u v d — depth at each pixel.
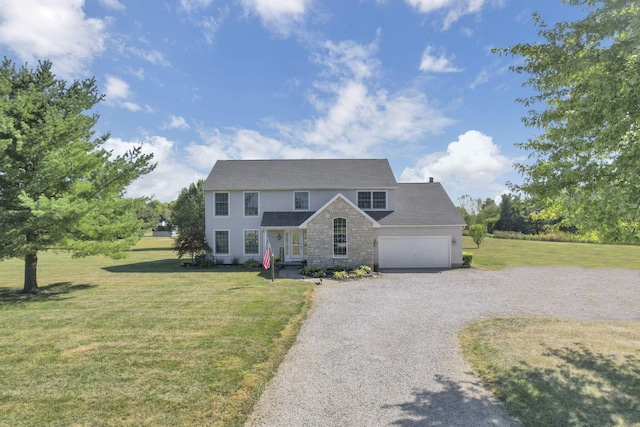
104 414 4.80
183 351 7.22
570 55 5.90
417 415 4.82
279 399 5.28
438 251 22.38
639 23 4.59
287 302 11.78
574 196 6.15
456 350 7.43
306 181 24.78
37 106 13.15
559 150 6.71
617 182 5.43
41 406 5.02
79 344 7.66
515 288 14.94
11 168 12.09
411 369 6.43
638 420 4.63
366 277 18.05
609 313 10.60
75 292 13.82
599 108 5.10
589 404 5.07
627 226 5.47
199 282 16.17
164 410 4.91
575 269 21.03
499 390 5.55
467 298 12.84
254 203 24.38
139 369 6.30
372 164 27.05
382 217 23.02
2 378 5.96
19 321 9.55
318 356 7.08
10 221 12.31
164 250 38.69
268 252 16.59
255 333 8.42
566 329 8.86
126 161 14.75
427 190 26.53
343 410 4.96
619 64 5.06
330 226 20.06
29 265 13.94
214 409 4.95
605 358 6.87
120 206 14.73
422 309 11.09
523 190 6.84
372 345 7.76
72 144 13.62
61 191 13.71
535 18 6.39
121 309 10.85
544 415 4.78
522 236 51.19
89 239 14.27
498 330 8.82
